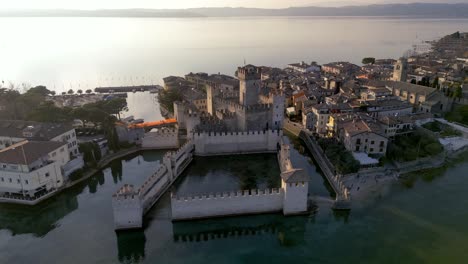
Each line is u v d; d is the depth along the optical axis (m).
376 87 178.75
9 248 81.94
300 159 131.12
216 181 112.88
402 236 84.81
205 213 90.56
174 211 89.06
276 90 153.38
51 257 78.75
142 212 90.19
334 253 79.69
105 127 142.38
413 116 150.62
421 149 127.25
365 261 76.88
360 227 88.31
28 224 91.62
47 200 101.88
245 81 139.62
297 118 175.62
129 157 133.62
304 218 92.06
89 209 97.62
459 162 123.81
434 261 76.50
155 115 193.62
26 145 105.62
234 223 90.88
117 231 87.00
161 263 77.44
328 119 147.00
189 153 129.12
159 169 105.50
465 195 102.56
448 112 164.38
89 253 80.25
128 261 77.94
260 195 91.25
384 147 122.25
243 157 133.50
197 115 134.75
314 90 196.12
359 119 132.25
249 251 81.38
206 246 83.25
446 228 87.62
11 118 154.75
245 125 137.75
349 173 111.69
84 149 120.81
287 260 77.81
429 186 107.69
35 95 166.88
